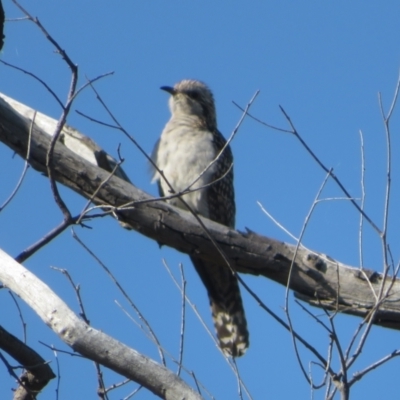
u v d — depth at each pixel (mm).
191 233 10586
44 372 9445
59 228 8891
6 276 7871
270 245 10641
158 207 10570
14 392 9664
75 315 7590
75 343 7496
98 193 10484
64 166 10430
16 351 9320
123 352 7477
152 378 7418
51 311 7605
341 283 10500
